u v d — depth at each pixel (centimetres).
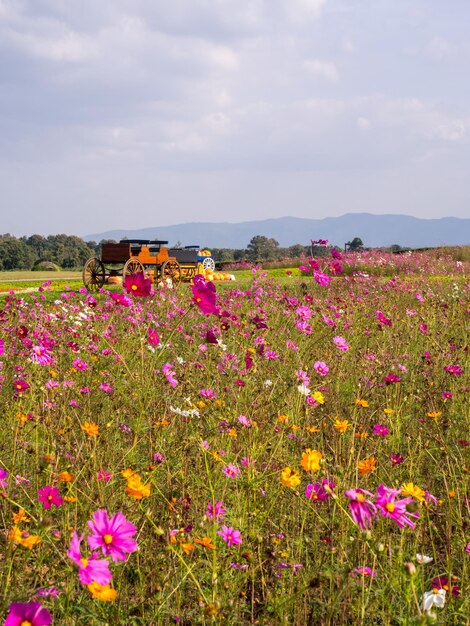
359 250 3069
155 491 335
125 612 250
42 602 243
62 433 378
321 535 317
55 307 888
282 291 1135
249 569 269
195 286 331
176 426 414
